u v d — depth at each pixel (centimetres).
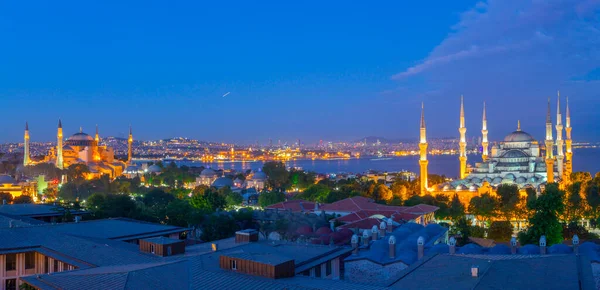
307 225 14512
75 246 8025
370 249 9312
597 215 17788
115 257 7388
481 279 5694
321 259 7569
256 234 9000
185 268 6250
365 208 17438
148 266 6250
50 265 8075
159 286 5559
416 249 9156
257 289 5441
